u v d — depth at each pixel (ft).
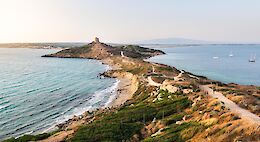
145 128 212.02
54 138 202.69
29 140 206.39
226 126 151.84
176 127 188.65
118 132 202.39
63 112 316.40
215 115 184.44
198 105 229.25
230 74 652.07
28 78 559.38
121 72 623.36
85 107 341.62
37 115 300.61
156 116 236.43
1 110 311.68
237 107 199.72
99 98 393.91
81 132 207.82
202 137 151.84
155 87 377.30
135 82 476.13
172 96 295.89
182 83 337.93
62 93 419.95
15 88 442.50
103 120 243.40
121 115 250.57
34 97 383.45
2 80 522.88
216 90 288.10
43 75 614.75
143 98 341.21
